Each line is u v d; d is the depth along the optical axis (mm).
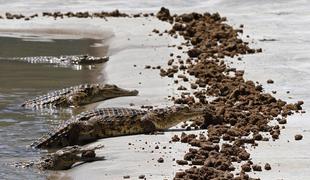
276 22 87812
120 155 40969
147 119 45906
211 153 39500
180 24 84125
